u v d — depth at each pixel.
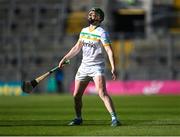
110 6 123.94
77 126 31.23
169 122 34.62
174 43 115.69
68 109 53.62
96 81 31.19
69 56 32.25
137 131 27.55
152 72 111.38
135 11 124.25
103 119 38.12
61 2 128.62
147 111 50.22
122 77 110.38
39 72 114.12
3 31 127.25
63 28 124.94
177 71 111.31
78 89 32.09
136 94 100.12
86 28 31.70
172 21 122.25
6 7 130.88
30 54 119.25
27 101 73.50
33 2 130.25
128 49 116.38
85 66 31.50
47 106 60.09
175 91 102.94
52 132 27.33
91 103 67.25
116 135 25.69
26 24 128.25
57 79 107.75
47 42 121.19
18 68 115.81
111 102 31.23
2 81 112.00
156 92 103.25
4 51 120.62
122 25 124.62
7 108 55.84
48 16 128.12
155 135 25.66
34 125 32.25
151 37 118.75
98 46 31.23
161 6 123.56
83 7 126.50
